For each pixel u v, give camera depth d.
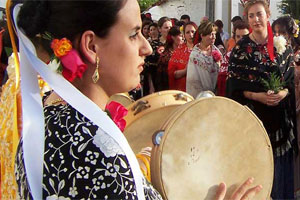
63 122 0.79
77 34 0.83
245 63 3.17
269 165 1.38
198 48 3.93
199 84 3.88
